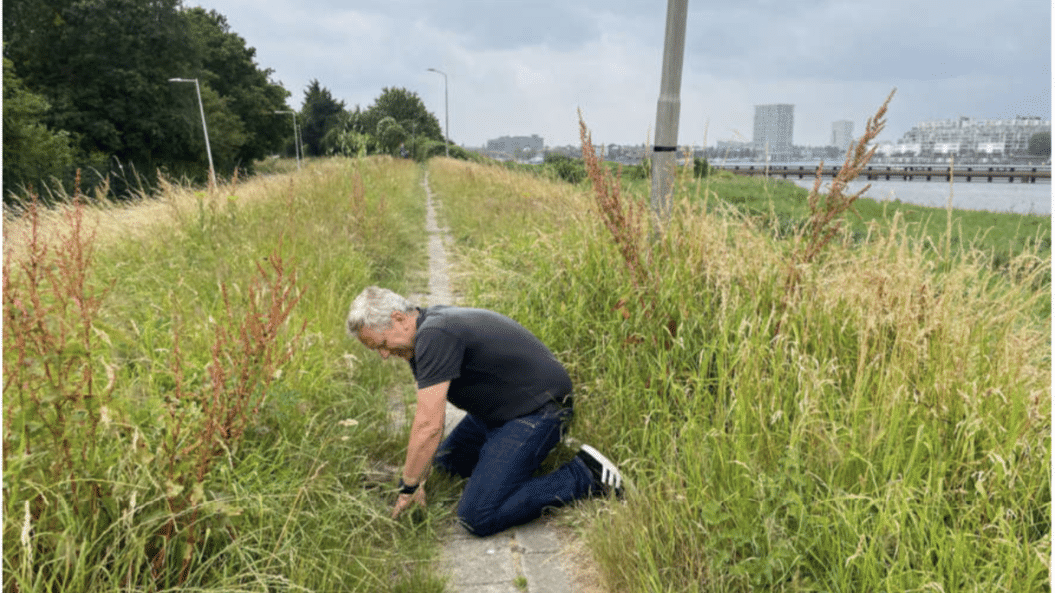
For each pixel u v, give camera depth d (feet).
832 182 11.86
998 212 68.23
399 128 169.89
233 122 174.50
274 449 9.25
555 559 8.83
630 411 11.12
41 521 6.29
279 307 8.88
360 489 9.73
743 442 8.54
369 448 11.35
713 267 12.48
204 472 7.39
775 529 7.57
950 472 8.06
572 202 20.48
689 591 7.43
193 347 11.84
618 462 10.57
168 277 17.03
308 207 31.30
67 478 6.59
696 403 9.89
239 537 7.41
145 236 21.43
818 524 7.44
